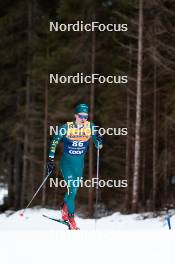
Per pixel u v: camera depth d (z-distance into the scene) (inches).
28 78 2977.4
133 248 420.2
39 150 2945.4
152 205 2486.5
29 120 2915.8
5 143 3152.1
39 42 2896.2
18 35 3034.0
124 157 2701.8
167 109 2396.7
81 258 384.8
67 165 779.4
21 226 1365.7
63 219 800.9
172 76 2393.0
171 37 2365.9
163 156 2475.4
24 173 2965.1
